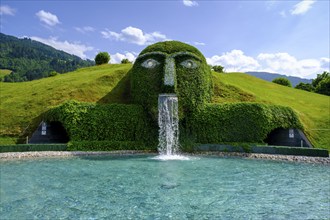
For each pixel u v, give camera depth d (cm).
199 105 2420
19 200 903
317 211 839
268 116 2305
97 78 3275
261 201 934
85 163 1608
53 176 1250
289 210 847
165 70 2394
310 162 1780
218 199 946
